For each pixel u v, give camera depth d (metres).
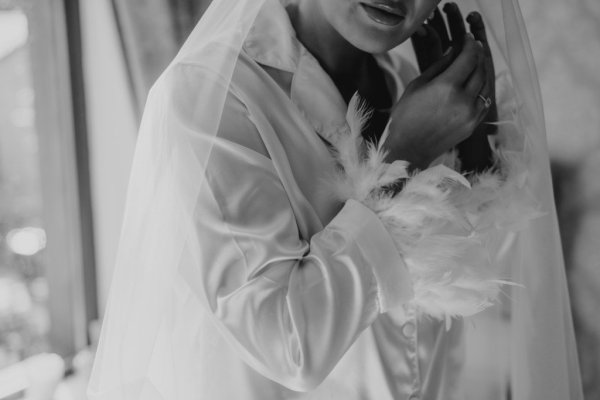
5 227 1.89
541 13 1.61
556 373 0.82
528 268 0.82
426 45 0.89
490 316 0.85
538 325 0.82
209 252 0.59
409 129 0.70
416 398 0.73
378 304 0.62
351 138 0.69
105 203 2.09
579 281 1.60
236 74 0.66
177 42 2.05
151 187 0.63
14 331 1.90
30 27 1.92
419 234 0.64
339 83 0.82
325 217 0.69
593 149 1.56
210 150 0.60
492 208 0.77
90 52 2.02
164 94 0.63
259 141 0.65
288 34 0.73
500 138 0.85
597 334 1.58
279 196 0.63
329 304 0.58
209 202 0.59
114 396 0.62
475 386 0.84
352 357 0.72
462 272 0.66
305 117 0.72
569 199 1.61
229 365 0.68
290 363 0.58
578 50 1.56
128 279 0.63
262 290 0.58
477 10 0.93
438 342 0.77
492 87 0.81
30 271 1.95
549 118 1.63
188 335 0.66
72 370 1.95
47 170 1.99
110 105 2.05
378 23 0.68
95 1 2.00
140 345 0.62
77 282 2.05
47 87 1.97
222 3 0.65
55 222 2.02
